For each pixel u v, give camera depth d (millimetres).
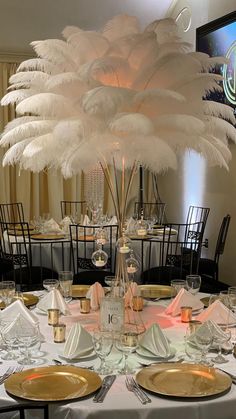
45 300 2260
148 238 4500
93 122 1744
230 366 1693
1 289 2221
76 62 1927
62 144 1796
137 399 1430
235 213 5293
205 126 1867
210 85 1920
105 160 1894
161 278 4051
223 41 5250
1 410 1309
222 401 1427
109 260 4121
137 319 2031
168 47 1898
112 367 1662
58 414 1403
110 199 7156
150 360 1735
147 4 6477
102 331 1739
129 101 1732
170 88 1890
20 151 1978
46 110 1826
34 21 6465
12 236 4684
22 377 1553
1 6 6156
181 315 2164
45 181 7195
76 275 3936
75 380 1539
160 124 1795
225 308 2102
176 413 1393
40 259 4230
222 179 5562
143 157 1792
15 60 6844
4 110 6832
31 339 1730
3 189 6949
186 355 1779
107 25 1997
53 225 4898
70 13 6402
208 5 5766
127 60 1859
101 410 1375
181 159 6613
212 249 5816
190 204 6406
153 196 7469
